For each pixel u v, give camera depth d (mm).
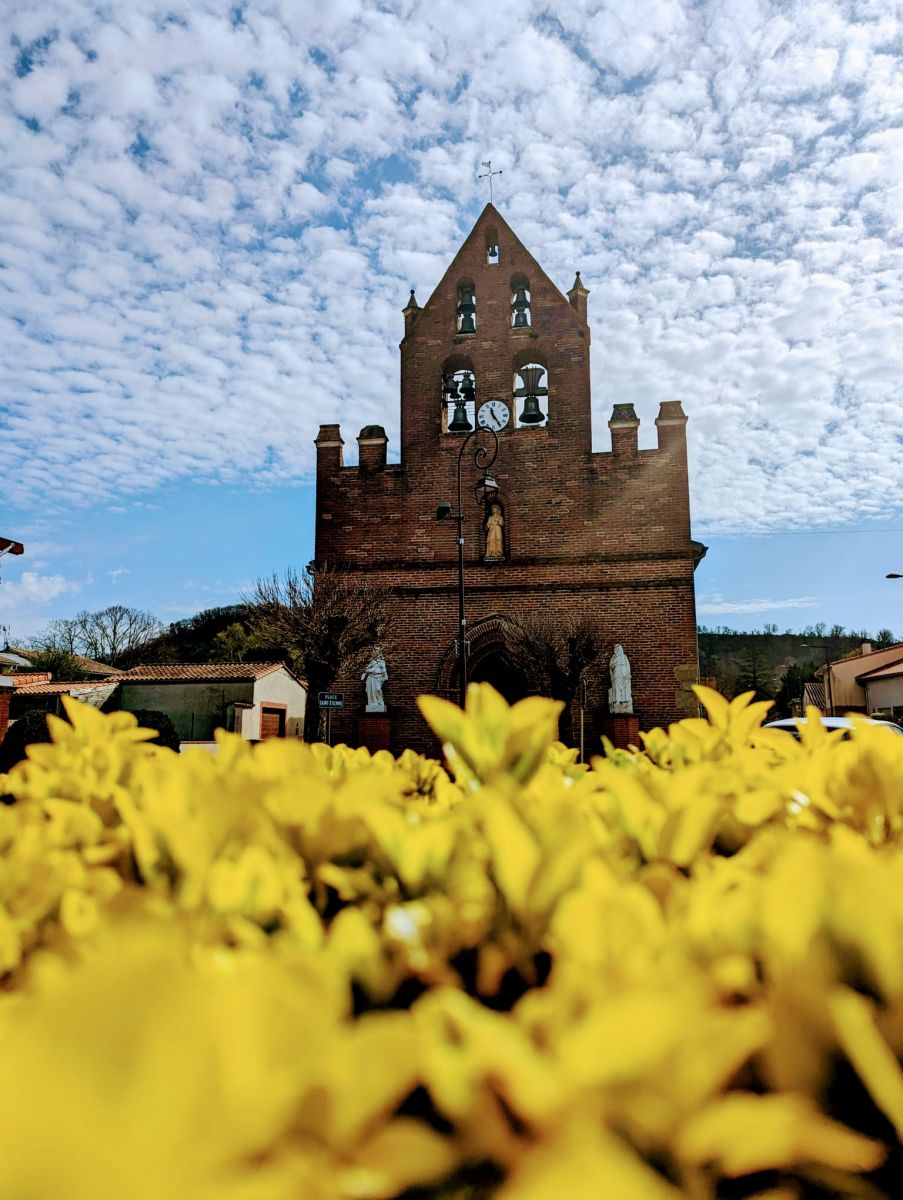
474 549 18500
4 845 1103
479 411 18938
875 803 1151
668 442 18188
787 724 7805
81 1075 269
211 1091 305
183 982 299
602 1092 390
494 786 866
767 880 583
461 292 19953
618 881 694
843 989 471
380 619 18047
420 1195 372
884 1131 425
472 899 726
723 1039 412
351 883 806
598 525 18156
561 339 19078
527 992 639
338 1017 448
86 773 1483
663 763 2043
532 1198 347
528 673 17734
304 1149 360
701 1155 396
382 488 19047
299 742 1360
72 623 54812
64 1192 263
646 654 17453
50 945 706
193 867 812
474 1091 386
